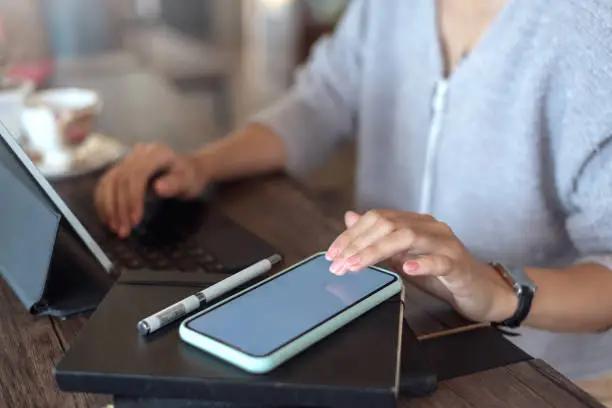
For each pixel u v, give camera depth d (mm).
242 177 1043
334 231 867
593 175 830
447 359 607
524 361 605
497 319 688
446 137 990
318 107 1190
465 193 973
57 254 688
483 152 945
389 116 1128
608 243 801
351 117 1219
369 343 505
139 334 516
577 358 909
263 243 814
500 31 915
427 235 619
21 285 659
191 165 967
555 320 720
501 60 911
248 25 2883
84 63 1661
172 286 591
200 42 2670
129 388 473
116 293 576
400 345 518
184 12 2660
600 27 825
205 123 1310
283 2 2787
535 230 921
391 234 602
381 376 470
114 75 1567
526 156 903
